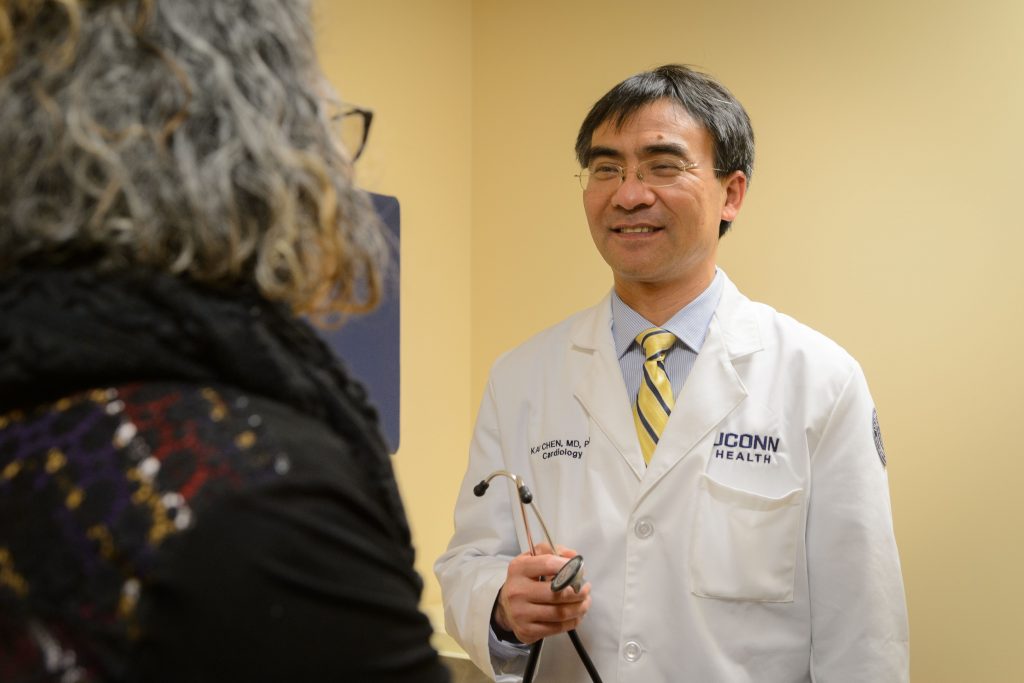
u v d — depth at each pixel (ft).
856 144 9.25
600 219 5.91
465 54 11.16
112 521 1.55
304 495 1.62
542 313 10.78
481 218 11.15
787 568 5.25
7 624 1.56
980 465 8.65
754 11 9.75
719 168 5.94
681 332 5.87
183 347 1.72
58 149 1.71
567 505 5.70
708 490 5.39
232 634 1.51
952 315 8.80
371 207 2.15
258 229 1.83
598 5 10.57
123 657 1.49
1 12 1.79
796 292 9.48
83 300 1.69
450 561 6.10
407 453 10.32
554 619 5.06
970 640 8.64
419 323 10.48
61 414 1.67
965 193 8.77
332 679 1.59
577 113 10.64
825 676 5.22
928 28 8.95
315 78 2.10
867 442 5.47
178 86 1.78
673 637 5.26
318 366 1.90
